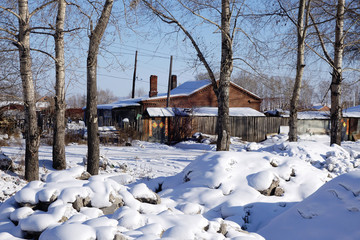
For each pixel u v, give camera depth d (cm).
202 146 2116
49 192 433
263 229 470
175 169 1166
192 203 529
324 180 669
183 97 3403
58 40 943
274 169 659
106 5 845
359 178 422
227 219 538
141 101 3192
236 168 648
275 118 2798
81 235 311
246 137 2703
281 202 585
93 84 887
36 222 368
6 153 1216
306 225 416
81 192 438
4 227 394
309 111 3198
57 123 977
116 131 2231
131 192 500
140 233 342
